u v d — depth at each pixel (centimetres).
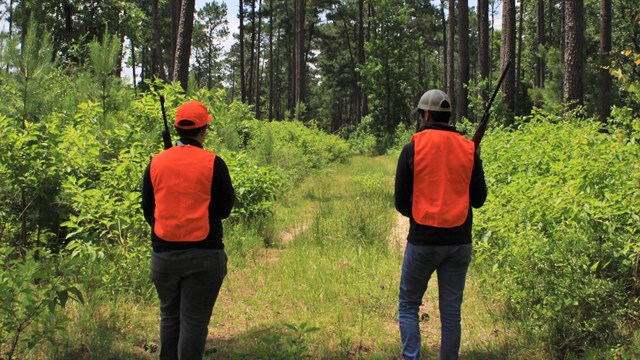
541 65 3394
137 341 440
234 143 1025
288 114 3556
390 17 3597
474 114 2167
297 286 580
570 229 428
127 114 767
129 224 545
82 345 419
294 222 948
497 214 516
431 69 7619
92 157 613
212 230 327
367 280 600
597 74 1714
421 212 346
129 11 2475
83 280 491
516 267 438
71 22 2298
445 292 357
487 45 2198
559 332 418
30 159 549
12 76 618
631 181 430
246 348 428
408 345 352
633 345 370
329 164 2055
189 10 1181
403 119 3831
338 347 432
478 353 417
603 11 1695
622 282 417
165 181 323
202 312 329
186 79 1185
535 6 4562
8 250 408
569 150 595
